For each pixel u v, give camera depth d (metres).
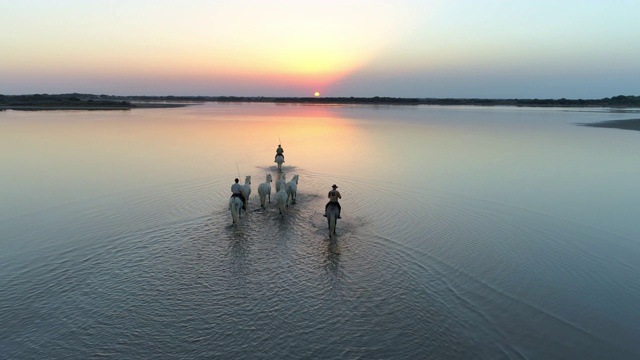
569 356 9.41
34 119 74.56
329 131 61.31
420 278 13.00
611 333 10.30
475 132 59.62
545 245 15.82
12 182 24.86
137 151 37.97
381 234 16.67
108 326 10.21
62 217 18.28
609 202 21.58
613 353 9.54
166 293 11.81
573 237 16.66
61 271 13.02
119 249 14.77
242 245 15.33
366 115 116.75
